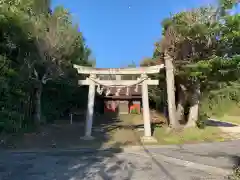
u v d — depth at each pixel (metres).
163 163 10.06
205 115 19.98
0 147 13.79
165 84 23.00
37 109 18.84
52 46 17.55
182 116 21.39
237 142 15.29
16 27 14.26
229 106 22.08
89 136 16.80
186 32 16.00
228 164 9.40
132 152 12.73
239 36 14.00
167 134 17.66
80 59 24.64
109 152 12.85
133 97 38.00
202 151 12.45
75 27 19.44
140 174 8.38
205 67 14.98
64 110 28.88
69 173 8.60
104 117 32.78
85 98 31.55
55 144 14.80
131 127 22.70
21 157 11.58
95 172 8.71
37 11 16.84
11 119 16.08
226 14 14.90
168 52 18.34
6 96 14.75
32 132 17.33
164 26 18.11
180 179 7.73
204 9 15.52
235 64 14.89
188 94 19.72
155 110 32.72
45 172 8.76
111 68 17.39
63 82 22.67
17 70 15.85
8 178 8.02
